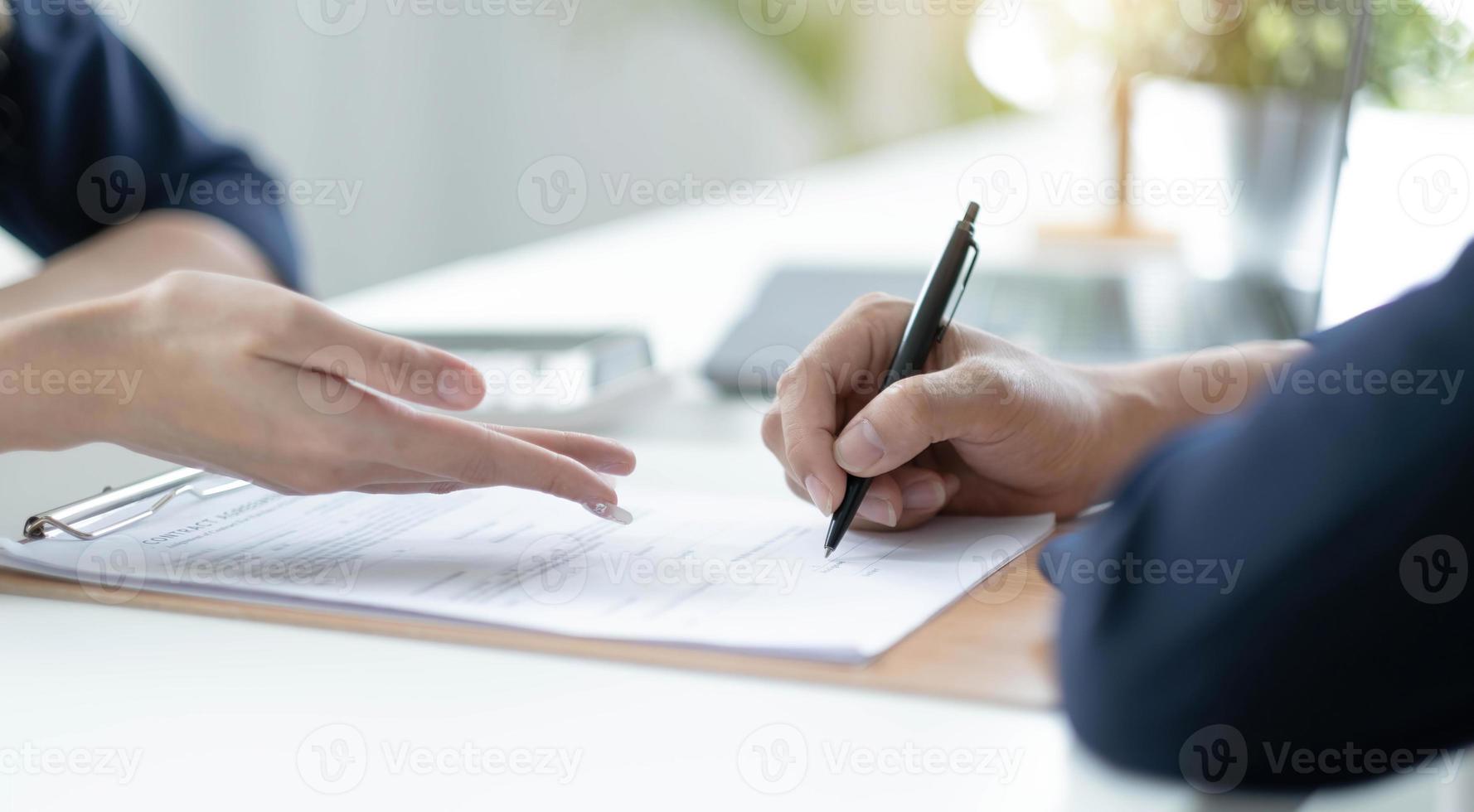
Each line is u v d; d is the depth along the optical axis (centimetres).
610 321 119
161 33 286
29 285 93
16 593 53
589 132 396
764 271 144
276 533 59
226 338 50
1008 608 49
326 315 51
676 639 46
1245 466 35
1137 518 38
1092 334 95
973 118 419
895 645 46
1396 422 32
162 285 53
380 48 343
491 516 62
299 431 51
